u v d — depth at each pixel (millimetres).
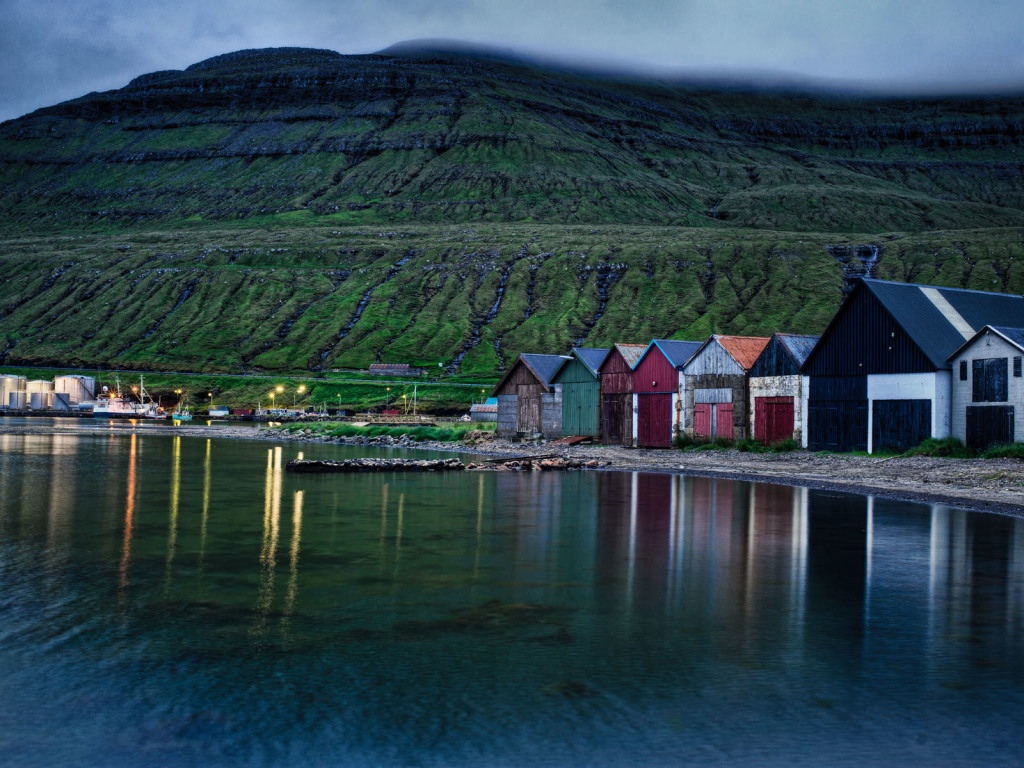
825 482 38156
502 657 11883
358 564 18641
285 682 10758
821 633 13289
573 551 20547
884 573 17984
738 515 27375
